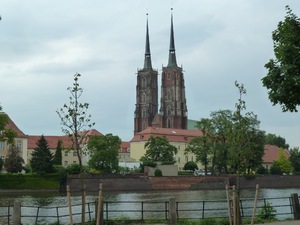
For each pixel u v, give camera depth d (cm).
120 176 11469
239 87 2756
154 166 13188
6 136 9012
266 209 3347
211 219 3089
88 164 13212
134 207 5869
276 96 2055
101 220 2964
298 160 19288
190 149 13625
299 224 2881
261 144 12125
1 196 8712
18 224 2906
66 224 3152
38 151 10812
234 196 2288
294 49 1986
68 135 2428
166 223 3055
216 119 13125
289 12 2100
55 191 10538
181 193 10212
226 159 12862
